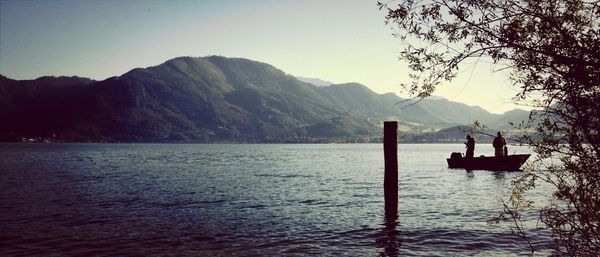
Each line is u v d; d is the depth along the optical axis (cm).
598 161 616
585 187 646
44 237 1370
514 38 579
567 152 637
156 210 1919
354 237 1347
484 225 1473
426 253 1148
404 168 4925
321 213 1803
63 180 3528
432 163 6300
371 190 2662
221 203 2130
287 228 1495
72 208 1983
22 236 1386
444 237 1317
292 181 3331
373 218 1661
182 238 1350
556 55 573
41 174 4225
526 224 1460
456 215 1684
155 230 1474
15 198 2353
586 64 554
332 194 2458
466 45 613
